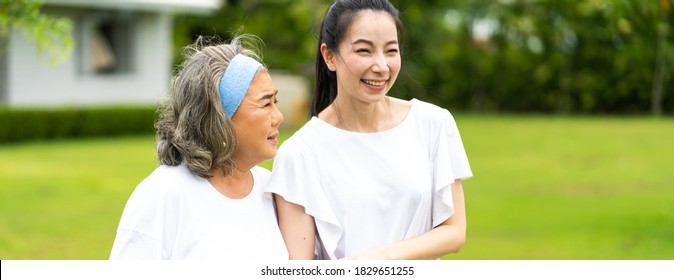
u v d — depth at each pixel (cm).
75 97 2088
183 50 351
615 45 2647
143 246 314
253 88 322
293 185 355
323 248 364
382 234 358
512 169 1464
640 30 928
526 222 1001
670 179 1330
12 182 1286
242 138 324
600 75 2770
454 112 2978
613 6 910
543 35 2666
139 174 1385
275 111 331
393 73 350
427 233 360
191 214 320
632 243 880
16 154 1647
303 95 2244
